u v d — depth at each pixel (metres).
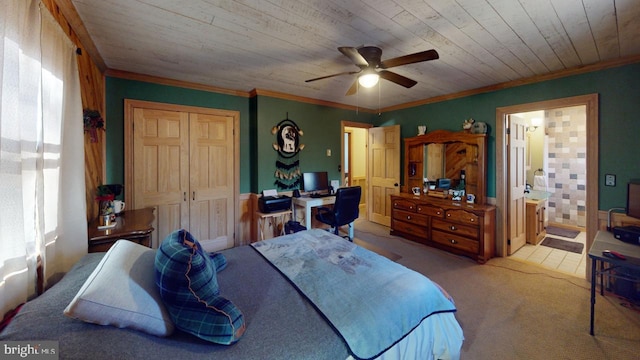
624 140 2.50
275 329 1.07
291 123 4.11
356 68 2.85
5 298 1.02
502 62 2.64
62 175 1.66
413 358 1.26
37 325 0.86
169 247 1.12
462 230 3.38
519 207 3.68
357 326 1.10
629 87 2.47
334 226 3.66
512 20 1.85
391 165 4.86
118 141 3.00
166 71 2.96
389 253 3.52
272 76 3.14
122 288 0.98
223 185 3.75
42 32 1.35
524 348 1.76
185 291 1.00
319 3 1.67
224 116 3.73
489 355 1.70
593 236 2.68
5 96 1.02
